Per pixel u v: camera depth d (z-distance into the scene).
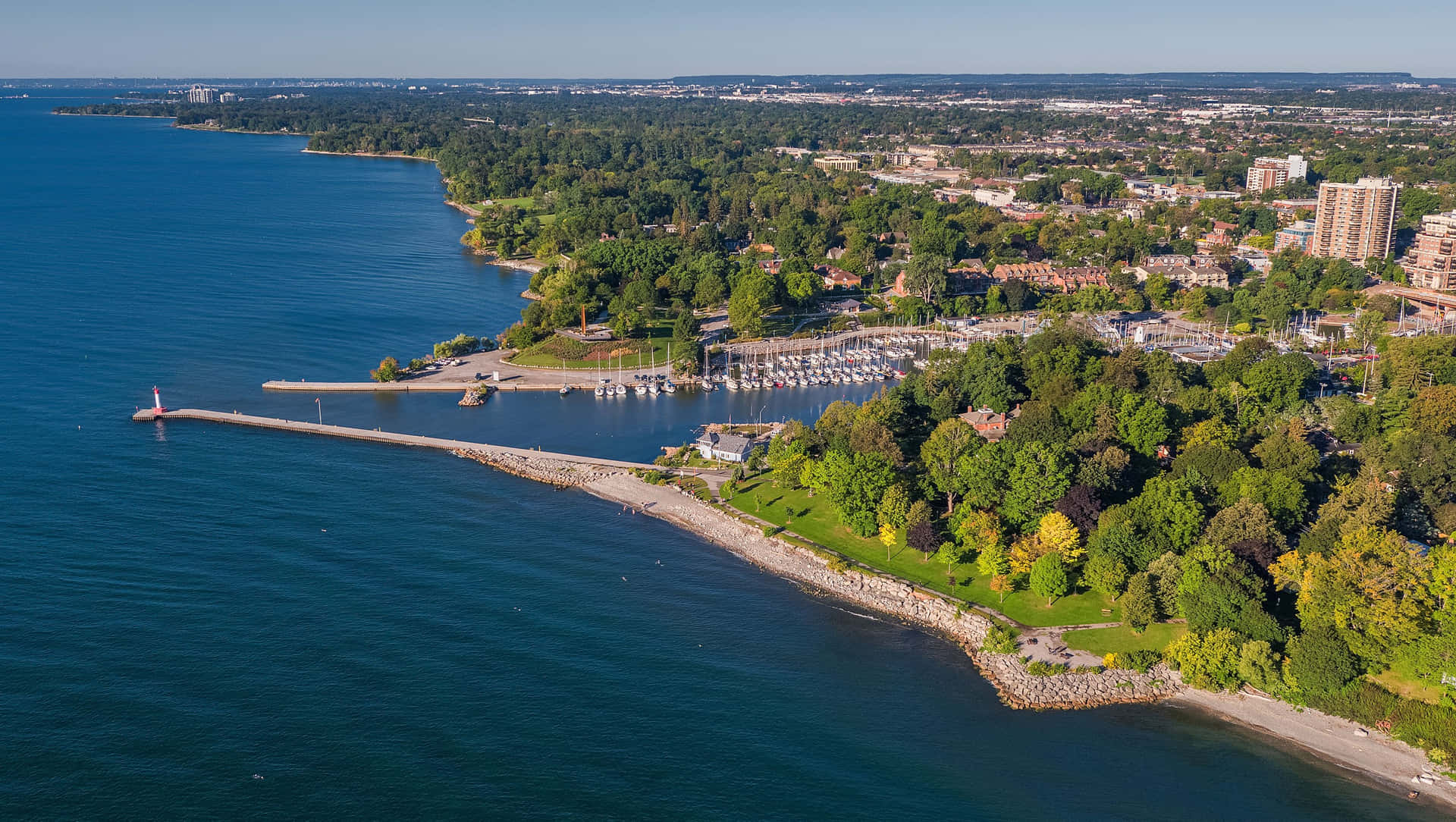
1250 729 188.75
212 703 192.25
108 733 183.38
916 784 177.12
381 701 194.75
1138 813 170.12
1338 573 196.62
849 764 182.12
